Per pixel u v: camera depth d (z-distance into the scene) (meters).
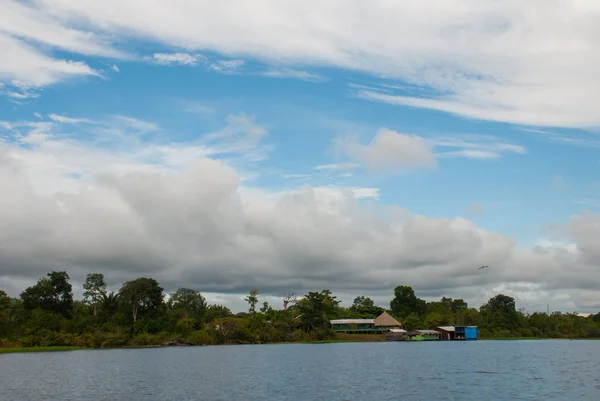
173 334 170.50
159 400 45.34
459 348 136.88
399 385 53.97
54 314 165.38
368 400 44.25
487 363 82.00
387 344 168.12
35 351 136.75
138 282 179.00
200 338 168.75
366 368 74.69
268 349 138.38
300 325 193.75
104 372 71.56
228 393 49.28
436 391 49.09
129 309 178.25
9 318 152.75
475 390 49.47
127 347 156.88
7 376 66.62
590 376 61.06
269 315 197.88
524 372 66.38
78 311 187.25
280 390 51.03
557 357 96.31
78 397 47.50
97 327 166.00
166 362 90.25
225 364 84.56
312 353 116.00
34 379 62.78
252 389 51.97
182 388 53.12
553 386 51.94
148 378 63.03
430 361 87.50
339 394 47.91
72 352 130.25
